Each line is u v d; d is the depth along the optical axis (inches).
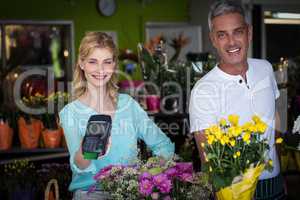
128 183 85.0
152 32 295.7
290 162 146.6
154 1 297.6
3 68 257.3
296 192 151.2
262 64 102.3
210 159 75.6
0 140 186.7
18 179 160.7
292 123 138.6
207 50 288.0
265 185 97.2
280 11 253.3
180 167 87.7
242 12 95.2
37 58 278.2
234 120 76.2
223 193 75.7
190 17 298.2
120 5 292.7
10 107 195.3
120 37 293.3
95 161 95.8
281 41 255.3
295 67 217.9
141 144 113.0
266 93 98.7
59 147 190.1
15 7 273.9
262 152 75.2
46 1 278.5
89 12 286.7
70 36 282.8
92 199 95.6
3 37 272.4
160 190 81.9
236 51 94.5
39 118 190.7
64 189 155.9
